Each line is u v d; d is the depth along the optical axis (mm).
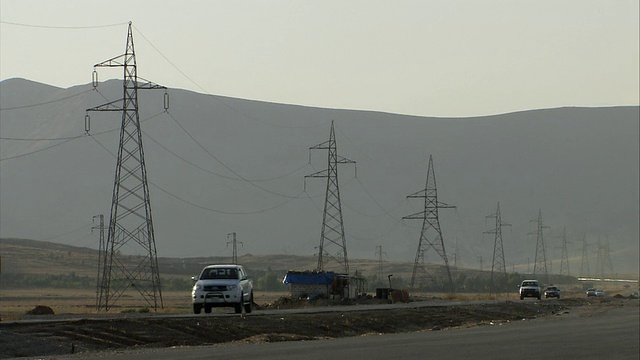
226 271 66062
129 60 93688
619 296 180375
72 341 44312
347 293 114688
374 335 58188
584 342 49312
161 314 67438
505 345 46688
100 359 36750
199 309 64062
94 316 63062
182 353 40094
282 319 60812
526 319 85125
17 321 51531
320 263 130250
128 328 49531
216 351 41438
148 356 38375
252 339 50969
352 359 37500
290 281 112812
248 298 67312
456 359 38000
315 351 41656
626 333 58062
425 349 43469
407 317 74438
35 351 41031
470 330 63750
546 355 40500
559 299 139250
